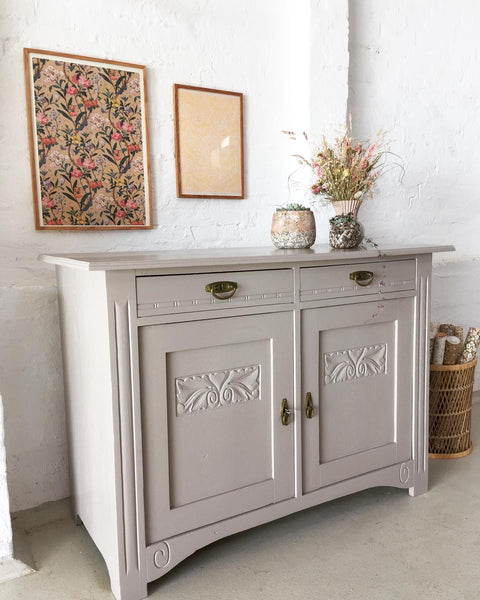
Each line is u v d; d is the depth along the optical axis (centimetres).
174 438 155
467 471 230
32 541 182
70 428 185
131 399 145
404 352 203
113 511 147
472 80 319
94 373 154
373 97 279
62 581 160
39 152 191
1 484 161
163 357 150
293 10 243
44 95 190
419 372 207
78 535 185
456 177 320
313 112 242
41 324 196
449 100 311
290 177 252
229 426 164
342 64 247
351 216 201
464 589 152
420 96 298
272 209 249
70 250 201
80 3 195
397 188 296
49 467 202
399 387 203
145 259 145
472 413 304
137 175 211
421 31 293
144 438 149
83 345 162
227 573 163
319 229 250
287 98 247
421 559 167
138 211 212
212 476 162
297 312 173
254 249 208
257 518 171
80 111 197
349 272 184
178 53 217
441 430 244
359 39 269
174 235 224
